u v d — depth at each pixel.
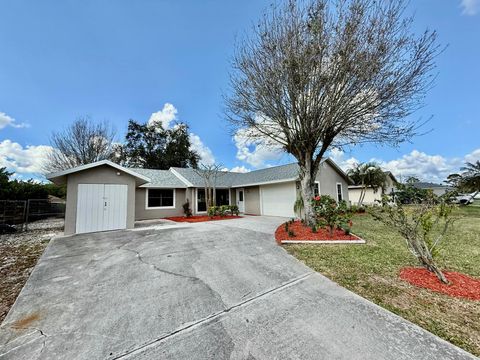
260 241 6.83
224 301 3.12
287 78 6.98
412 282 3.61
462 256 5.00
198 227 9.84
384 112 6.71
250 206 16.89
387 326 2.46
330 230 7.24
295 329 2.44
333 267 4.46
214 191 15.87
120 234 8.40
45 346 2.22
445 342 2.18
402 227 4.12
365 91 6.50
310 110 7.07
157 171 17.61
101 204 9.21
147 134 29.33
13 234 9.06
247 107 8.27
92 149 21.28
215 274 4.16
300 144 8.11
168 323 2.60
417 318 2.62
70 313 2.84
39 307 3.00
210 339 2.29
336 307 2.90
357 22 6.07
